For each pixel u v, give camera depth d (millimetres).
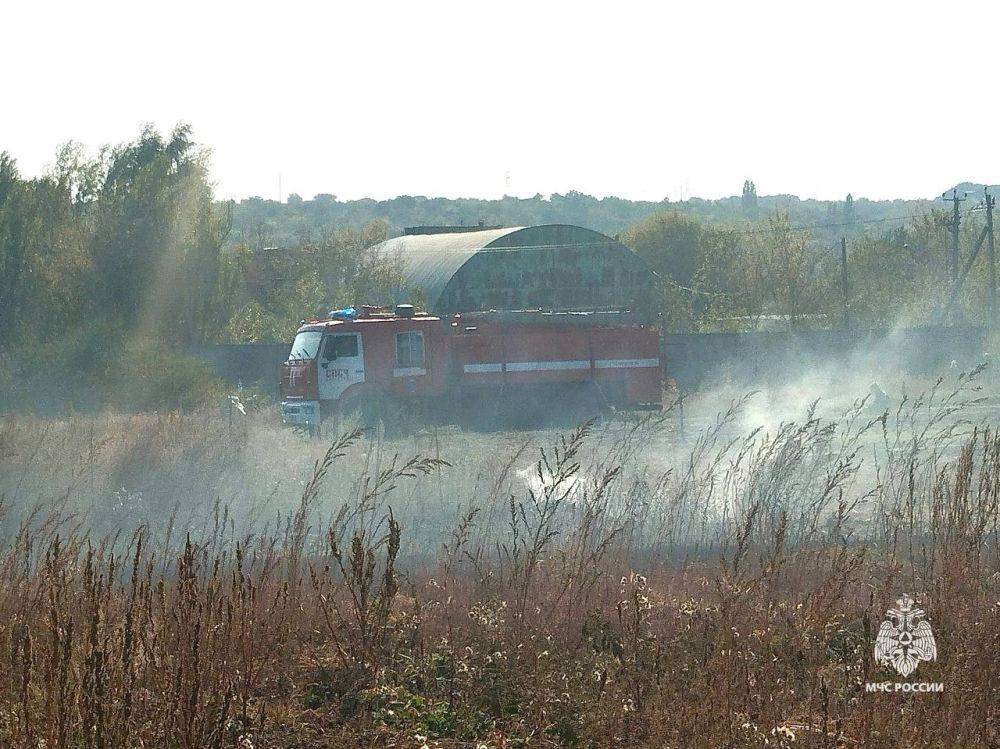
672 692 10102
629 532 15828
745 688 9711
